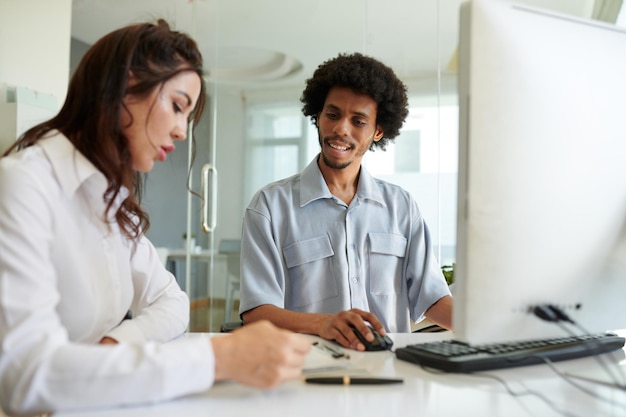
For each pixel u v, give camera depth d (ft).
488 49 2.10
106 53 2.64
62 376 1.91
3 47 8.64
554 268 2.26
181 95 2.75
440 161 10.57
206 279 14.06
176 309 3.41
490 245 2.14
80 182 2.62
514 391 2.18
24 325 2.02
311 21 12.42
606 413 1.90
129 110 2.66
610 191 2.34
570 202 2.26
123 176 2.76
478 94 2.09
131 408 1.93
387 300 4.87
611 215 2.35
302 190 4.95
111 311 2.98
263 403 2.00
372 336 3.04
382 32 11.21
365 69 4.90
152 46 2.66
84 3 13.17
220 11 12.69
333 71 4.88
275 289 4.60
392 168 10.69
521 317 2.24
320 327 3.54
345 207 4.91
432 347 2.74
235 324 4.84
